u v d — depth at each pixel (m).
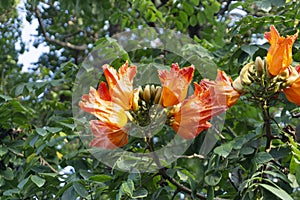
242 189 1.04
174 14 1.88
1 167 1.47
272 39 1.02
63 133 1.39
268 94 1.04
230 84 1.05
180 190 1.17
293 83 1.03
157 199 1.17
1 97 1.41
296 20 1.33
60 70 1.41
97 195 1.14
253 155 1.11
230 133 1.50
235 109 1.58
